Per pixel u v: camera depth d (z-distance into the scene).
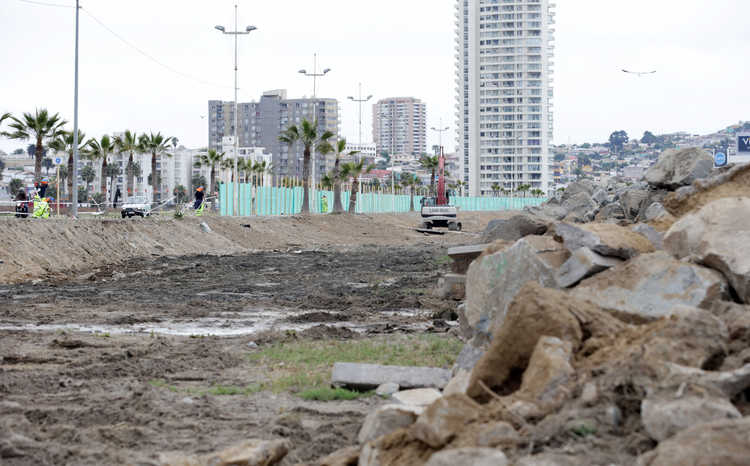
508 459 5.52
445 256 39.44
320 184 95.69
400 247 49.62
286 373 11.77
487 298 10.73
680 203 12.29
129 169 75.50
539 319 7.25
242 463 6.73
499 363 7.30
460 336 14.30
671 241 9.58
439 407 6.16
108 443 7.98
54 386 10.70
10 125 53.84
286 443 7.46
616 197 28.08
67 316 18.58
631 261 9.02
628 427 5.79
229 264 34.81
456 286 20.70
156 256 37.28
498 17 199.25
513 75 199.88
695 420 5.37
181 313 19.36
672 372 6.02
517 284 10.39
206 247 42.88
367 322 17.62
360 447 6.78
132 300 22.06
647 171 18.45
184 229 44.03
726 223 8.98
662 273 8.57
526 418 6.14
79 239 33.50
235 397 10.21
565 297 7.62
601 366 6.50
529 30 198.50
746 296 8.13
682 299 8.24
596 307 7.80
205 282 27.62
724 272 8.47
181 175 196.38
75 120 42.31
